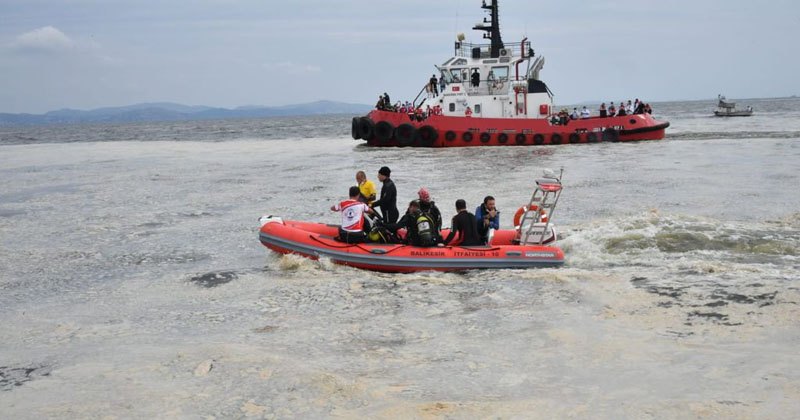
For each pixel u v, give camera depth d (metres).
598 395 5.26
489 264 9.71
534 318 7.38
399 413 5.05
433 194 17.81
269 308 8.16
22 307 8.54
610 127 35.03
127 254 11.62
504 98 34.72
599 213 14.46
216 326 7.53
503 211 15.15
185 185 21.86
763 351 5.97
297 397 5.43
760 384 5.28
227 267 10.48
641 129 35.06
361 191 11.08
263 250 11.68
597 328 6.90
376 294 8.62
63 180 24.78
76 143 60.47
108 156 39.00
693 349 6.14
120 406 5.39
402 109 35.62
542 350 6.37
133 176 25.52
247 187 20.78
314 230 11.18
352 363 6.19
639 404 5.04
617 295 8.02
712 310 7.20
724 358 5.87
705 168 22.42
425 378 5.78
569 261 10.09
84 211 16.67
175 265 10.73
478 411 5.05
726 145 32.16
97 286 9.52
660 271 9.09
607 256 10.22
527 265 9.76
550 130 34.34
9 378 6.10
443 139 34.25
